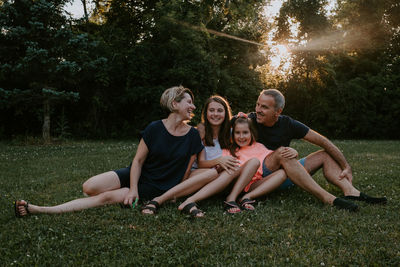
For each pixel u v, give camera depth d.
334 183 3.63
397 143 12.99
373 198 3.29
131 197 3.05
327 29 19.52
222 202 3.36
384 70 20.81
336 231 2.47
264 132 3.75
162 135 3.29
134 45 15.55
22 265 1.96
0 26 10.51
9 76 11.42
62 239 2.31
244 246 2.22
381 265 1.97
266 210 3.03
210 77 14.56
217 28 17.23
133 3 16.78
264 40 17.97
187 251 2.14
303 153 8.05
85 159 6.80
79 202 2.97
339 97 19.28
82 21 11.85
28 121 14.35
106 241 2.28
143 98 14.16
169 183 3.31
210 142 3.66
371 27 21.38
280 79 20.62
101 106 14.45
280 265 1.96
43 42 10.93
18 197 3.59
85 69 11.81
